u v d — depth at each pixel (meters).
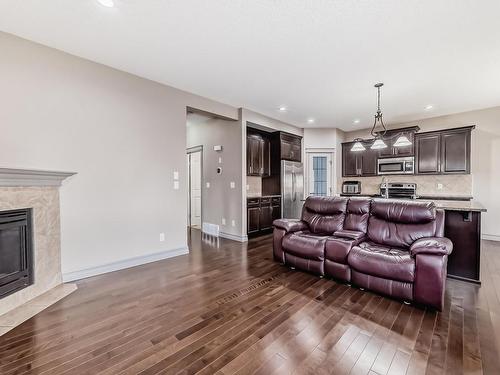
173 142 3.82
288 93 4.04
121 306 2.28
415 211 2.83
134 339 1.80
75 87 2.87
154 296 2.49
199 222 6.45
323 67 3.13
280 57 2.88
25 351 1.67
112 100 3.17
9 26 2.32
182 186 3.95
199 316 2.12
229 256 3.84
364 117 5.48
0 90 2.41
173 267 3.34
